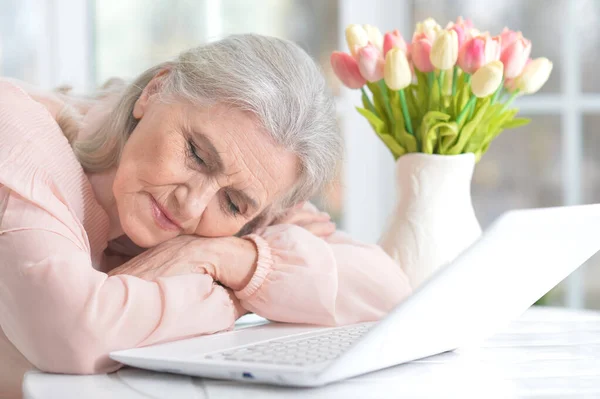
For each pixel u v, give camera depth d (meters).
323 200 1.36
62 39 2.66
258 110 1.09
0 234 0.94
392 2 2.64
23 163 1.03
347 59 1.43
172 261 1.12
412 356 0.88
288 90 1.12
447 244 1.36
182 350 0.90
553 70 2.59
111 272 1.12
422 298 0.80
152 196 1.13
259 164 1.12
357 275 1.24
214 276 1.14
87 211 1.18
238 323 1.35
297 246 1.21
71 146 1.25
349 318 1.21
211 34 2.68
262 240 1.20
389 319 0.78
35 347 0.89
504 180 2.62
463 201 1.40
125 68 2.70
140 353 0.88
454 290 0.84
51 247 0.93
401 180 1.41
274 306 1.16
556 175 2.60
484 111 1.38
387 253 1.39
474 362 0.95
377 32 1.50
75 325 0.89
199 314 1.01
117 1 2.69
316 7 2.65
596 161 2.58
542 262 0.95
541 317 1.36
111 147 1.22
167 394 0.77
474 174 2.63
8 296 0.91
